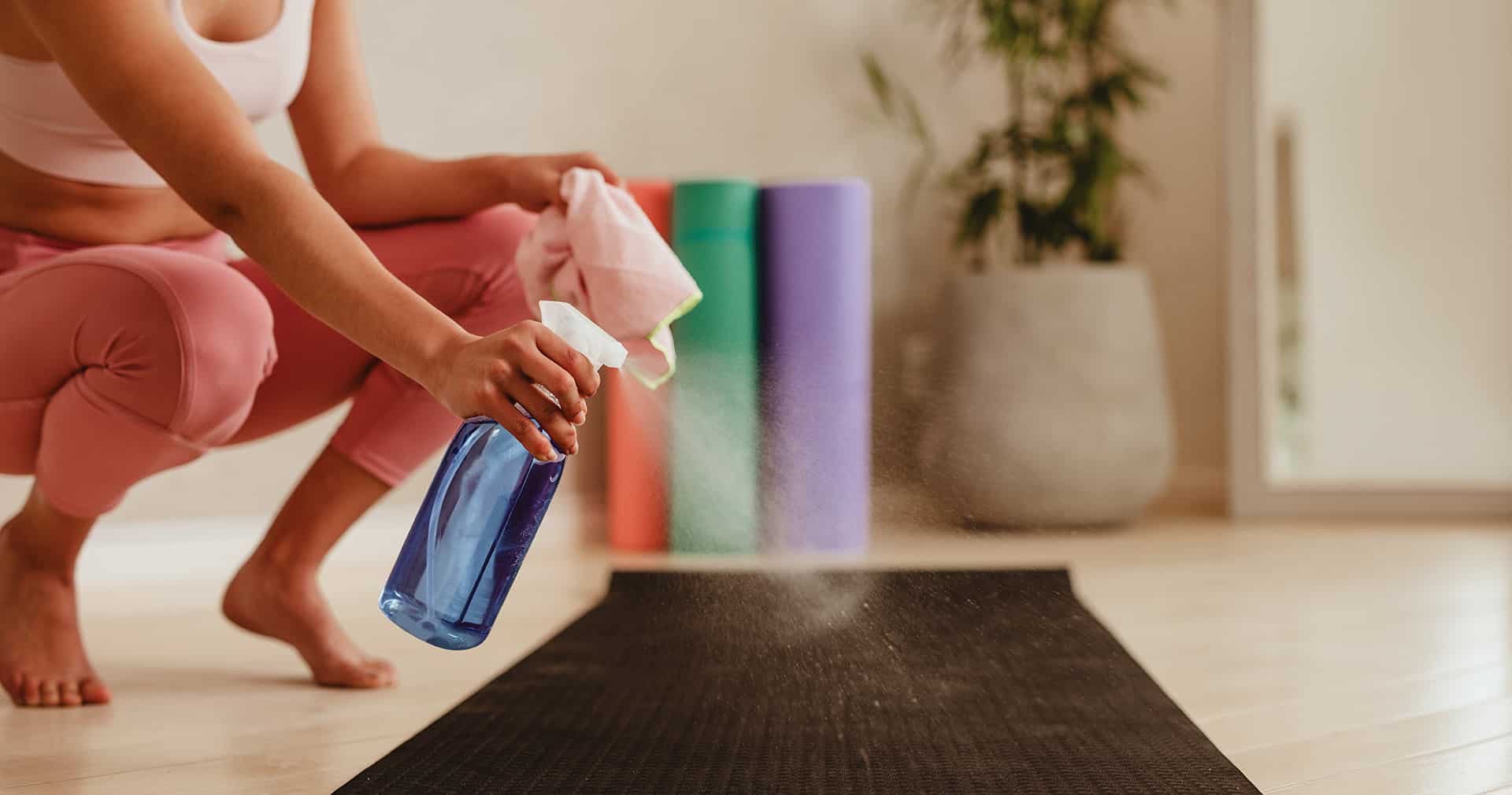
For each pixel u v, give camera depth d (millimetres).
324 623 1532
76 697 1423
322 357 1487
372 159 1516
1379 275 3578
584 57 3076
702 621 1727
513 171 1421
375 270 976
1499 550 2848
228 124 1037
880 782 1097
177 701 1443
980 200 3516
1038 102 4012
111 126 1060
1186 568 2598
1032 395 3232
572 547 3012
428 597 957
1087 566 2627
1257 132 3635
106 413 1287
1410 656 1718
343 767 1183
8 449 1380
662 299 1247
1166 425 3387
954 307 3383
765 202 2934
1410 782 1143
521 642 1808
